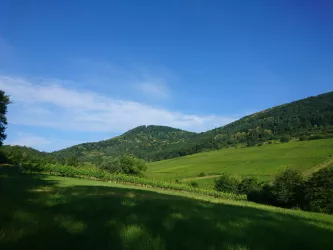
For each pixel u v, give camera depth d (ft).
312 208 160.56
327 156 369.71
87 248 18.79
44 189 54.13
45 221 23.86
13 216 24.75
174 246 20.76
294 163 365.40
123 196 55.16
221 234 26.08
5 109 182.70
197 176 375.86
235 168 390.83
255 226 33.27
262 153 463.83
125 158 314.55
